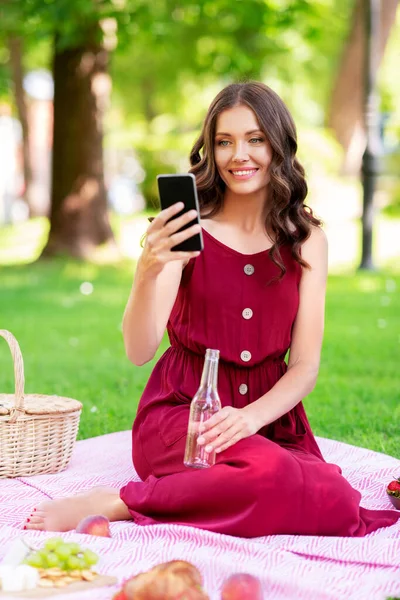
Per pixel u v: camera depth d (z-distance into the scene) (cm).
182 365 376
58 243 1573
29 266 1511
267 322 368
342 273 1406
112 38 1534
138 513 343
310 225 375
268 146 364
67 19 1288
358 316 1016
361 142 2255
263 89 365
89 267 1503
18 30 1420
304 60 2358
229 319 367
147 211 2291
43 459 417
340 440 509
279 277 365
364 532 336
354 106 2238
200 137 385
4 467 409
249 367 369
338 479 334
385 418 555
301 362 371
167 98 2558
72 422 428
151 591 251
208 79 2456
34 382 687
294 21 1498
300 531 330
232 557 302
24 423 410
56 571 280
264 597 278
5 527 331
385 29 2050
